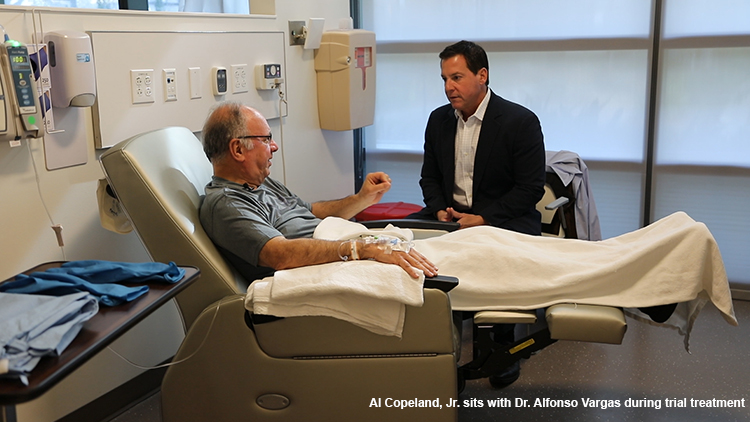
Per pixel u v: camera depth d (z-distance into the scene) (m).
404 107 3.57
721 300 1.84
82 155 2.00
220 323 1.64
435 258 1.92
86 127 2.01
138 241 2.24
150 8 2.74
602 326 1.73
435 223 2.29
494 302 1.86
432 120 2.82
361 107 3.19
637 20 3.11
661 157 3.21
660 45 3.09
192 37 2.32
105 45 2.00
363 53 3.15
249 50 2.62
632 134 3.24
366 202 2.32
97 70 1.98
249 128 1.94
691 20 3.03
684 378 2.41
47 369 0.99
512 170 2.64
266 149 1.98
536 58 3.30
